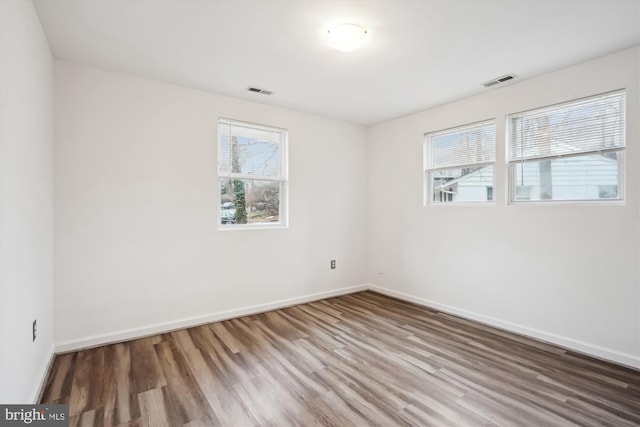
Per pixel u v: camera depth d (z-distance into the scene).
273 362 2.57
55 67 2.70
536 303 3.07
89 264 2.84
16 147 1.69
